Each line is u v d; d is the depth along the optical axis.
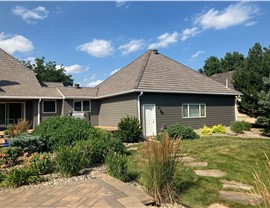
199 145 10.99
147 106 16.55
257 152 9.42
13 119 19.44
